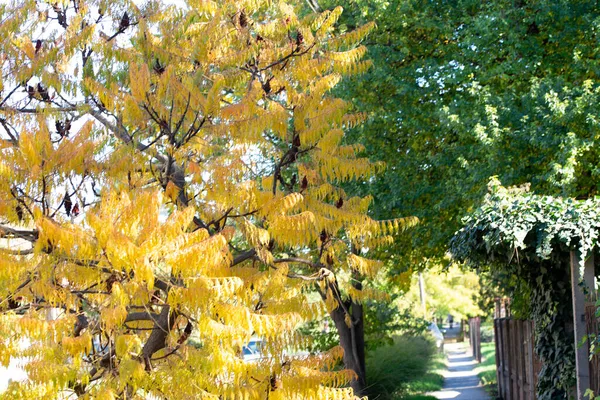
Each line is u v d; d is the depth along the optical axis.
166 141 7.66
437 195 15.73
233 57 8.16
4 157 6.24
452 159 15.05
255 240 7.28
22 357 5.91
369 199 8.26
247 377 6.48
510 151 13.96
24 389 5.90
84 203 6.69
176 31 8.14
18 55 7.82
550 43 15.56
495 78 15.46
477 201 13.89
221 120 7.61
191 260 5.76
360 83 14.60
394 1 15.09
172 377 6.11
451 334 67.00
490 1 15.36
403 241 16.55
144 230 5.77
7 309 6.28
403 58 15.41
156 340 6.91
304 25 8.75
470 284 42.53
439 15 15.84
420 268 18.16
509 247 9.67
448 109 14.00
